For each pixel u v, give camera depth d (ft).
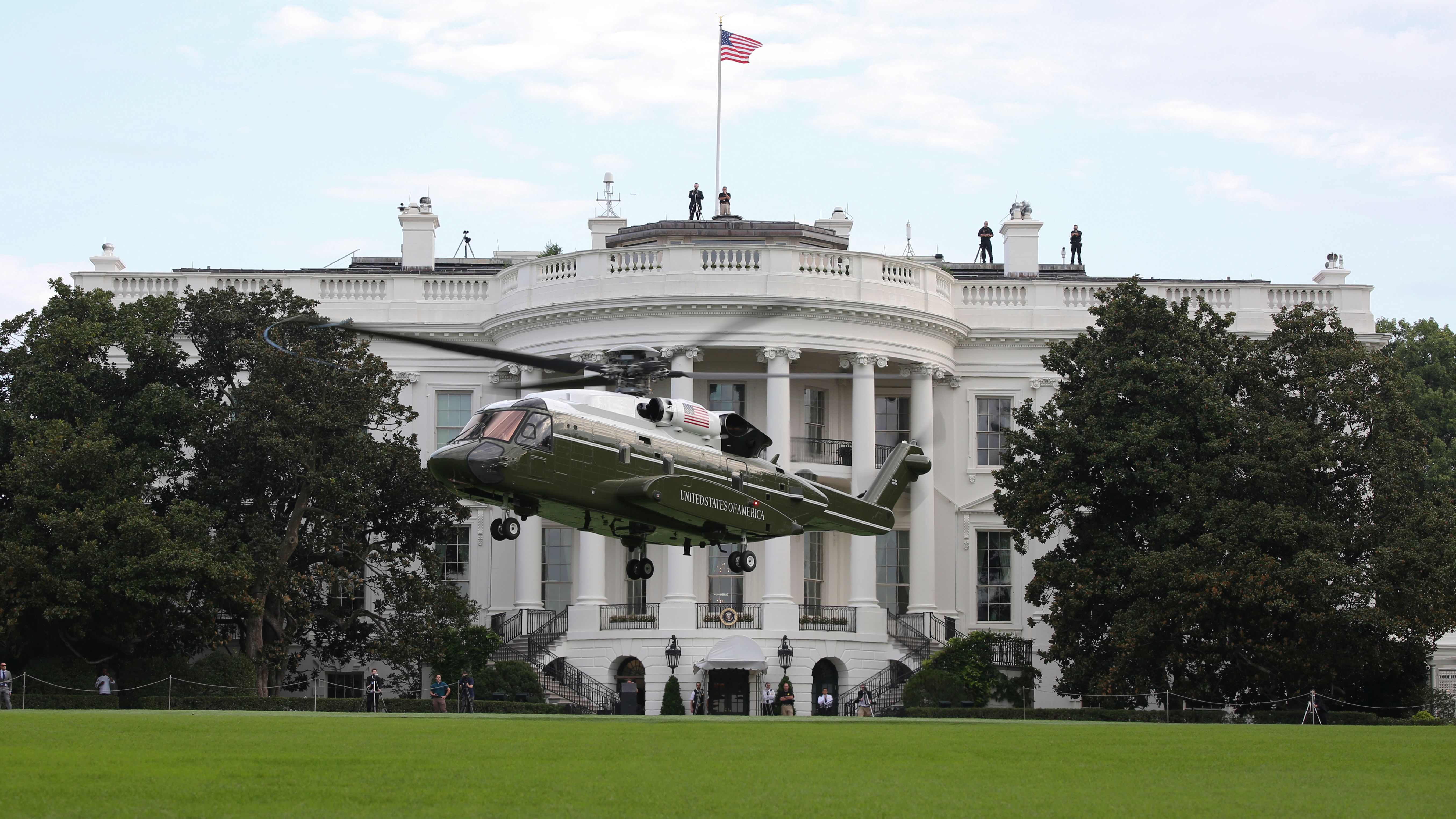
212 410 177.78
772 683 187.42
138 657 170.81
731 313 193.57
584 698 187.93
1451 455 286.05
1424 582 153.89
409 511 184.65
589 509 104.63
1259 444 163.32
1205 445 166.81
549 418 102.37
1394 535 157.48
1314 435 164.14
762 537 116.26
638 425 107.76
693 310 193.57
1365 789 49.34
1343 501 167.02
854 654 191.72
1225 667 171.83
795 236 223.10
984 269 252.01
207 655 186.70
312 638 196.54
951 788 47.67
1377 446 165.17
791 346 194.49
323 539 177.78
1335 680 161.27
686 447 110.01
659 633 188.55
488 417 103.19
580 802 42.91
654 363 112.57
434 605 178.29
